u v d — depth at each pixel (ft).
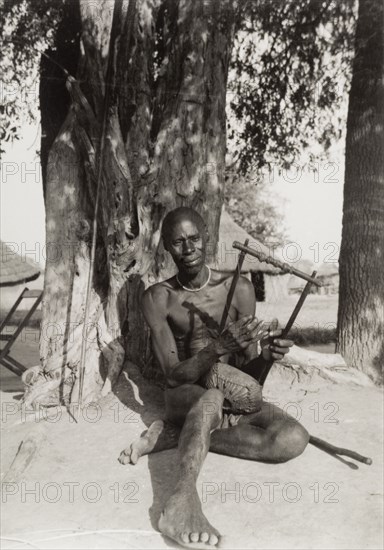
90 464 13.85
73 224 19.29
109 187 17.71
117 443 14.69
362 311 20.81
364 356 20.57
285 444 13.41
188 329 15.05
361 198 21.24
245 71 28.78
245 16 26.35
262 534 11.29
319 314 62.28
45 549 10.80
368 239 21.02
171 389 14.40
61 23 22.15
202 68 18.67
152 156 18.67
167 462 13.67
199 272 14.94
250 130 29.63
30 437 14.74
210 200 18.66
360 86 21.43
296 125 29.40
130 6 18.24
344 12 26.32
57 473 13.62
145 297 15.16
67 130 19.65
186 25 18.79
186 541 10.65
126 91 18.51
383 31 21.20
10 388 24.04
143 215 18.22
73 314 18.83
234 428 13.83
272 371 19.86
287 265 13.05
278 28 27.12
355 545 10.97
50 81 21.80
